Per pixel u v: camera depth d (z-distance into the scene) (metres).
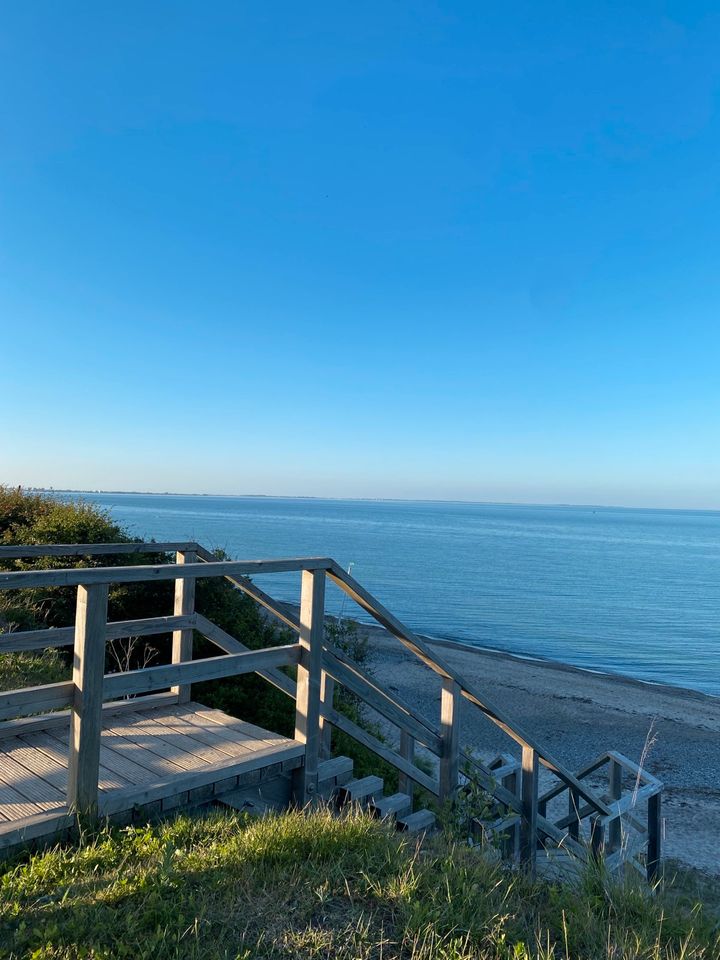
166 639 9.66
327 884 2.82
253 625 10.32
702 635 39.72
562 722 19.11
